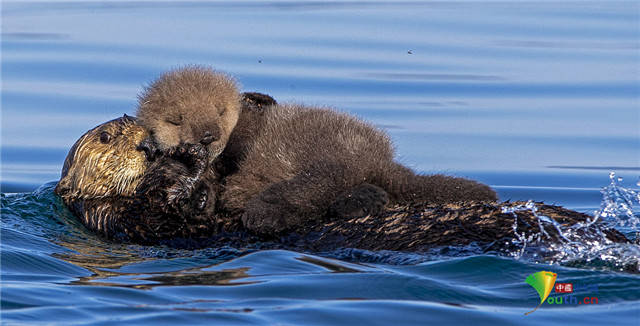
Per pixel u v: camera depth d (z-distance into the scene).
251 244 22.08
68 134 38.84
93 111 40.88
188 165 23.66
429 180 22.38
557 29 59.19
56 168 35.75
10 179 34.31
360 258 20.66
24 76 46.59
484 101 43.09
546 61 50.41
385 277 19.16
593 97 44.06
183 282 19.47
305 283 19.00
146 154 24.33
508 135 38.72
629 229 24.48
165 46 52.03
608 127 39.81
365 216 21.17
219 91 23.75
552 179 34.25
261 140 23.88
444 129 39.06
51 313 17.33
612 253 19.75
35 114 41.09
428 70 48.06
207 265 20.89
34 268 20.86
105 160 24.92
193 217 23.23
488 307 17.69
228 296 18.41
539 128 39.69
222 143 23.47
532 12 66.06
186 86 23.61
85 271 20.80
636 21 61.81
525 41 55.28
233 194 23.16
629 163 35.91
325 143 22.97
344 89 43.66
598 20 62.44
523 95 44.19
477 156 36.34
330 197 21.52
